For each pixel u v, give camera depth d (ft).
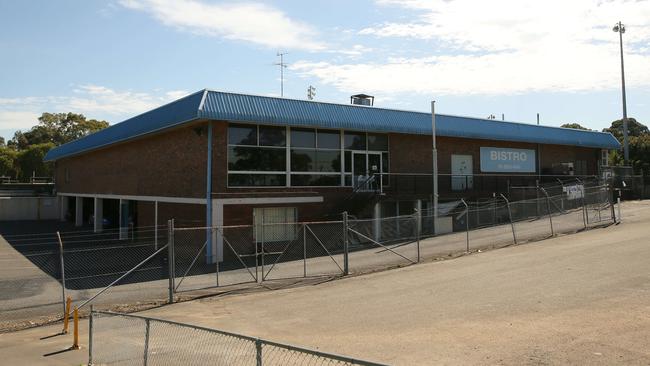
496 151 108.58
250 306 43.24
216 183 72.23
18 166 258.37
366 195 82.02
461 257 62.39
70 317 42.27
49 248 90.48
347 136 85.51
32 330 38.78
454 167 100.48
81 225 137.90
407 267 58.23
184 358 27.53
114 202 124.06
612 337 28.73
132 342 31.81
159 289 51.85
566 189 104.83
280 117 74.69
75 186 141.59
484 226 92.17
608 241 64.85
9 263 72.95
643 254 54.03
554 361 25.58
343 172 84.38
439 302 40.14
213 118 69.05
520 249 64.85
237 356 27.99
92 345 30.40
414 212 88.22
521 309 36.09
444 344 29.43
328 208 81.41
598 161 132.77
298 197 78.18
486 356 26.91
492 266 54.29
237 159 74.28
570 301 37.24
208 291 50.16
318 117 78.54
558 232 77.46
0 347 33.86
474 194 98.32
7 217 157.48
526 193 104.53
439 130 94.02
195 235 75.51
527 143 115.14
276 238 76.54
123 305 45.37
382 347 29.45
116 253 80.84
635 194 131.54
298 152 79.92
